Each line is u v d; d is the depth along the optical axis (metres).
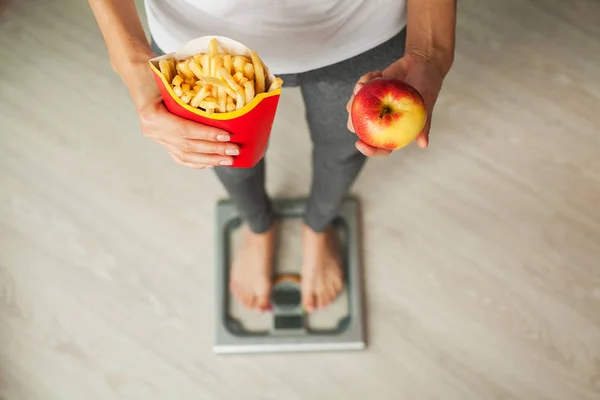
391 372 1.38
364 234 1.47
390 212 1.49
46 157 1.51
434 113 1.55
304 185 1.51
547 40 1.60
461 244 1.46
